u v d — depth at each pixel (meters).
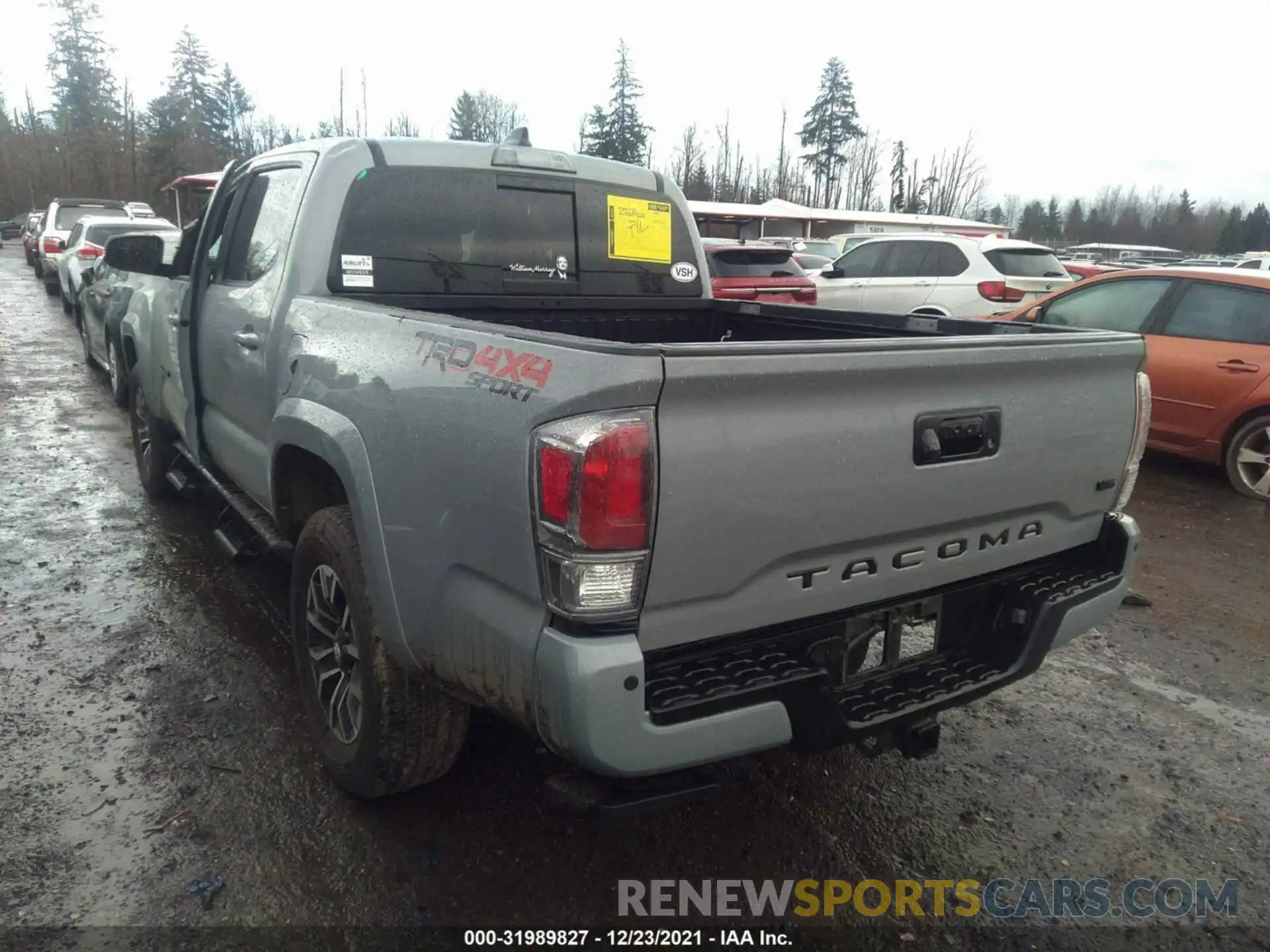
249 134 66.69
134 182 60.06
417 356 2.46
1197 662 4.23
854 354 2.17
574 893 2.62
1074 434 2.73
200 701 3.52
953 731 3.57
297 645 3.17
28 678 3.64
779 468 2.12
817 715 2.26
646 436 1.92
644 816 2.97
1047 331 3.12
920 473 2.37
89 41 64.31
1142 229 77.62
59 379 9.90
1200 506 6.67
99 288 9.27
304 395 2.98
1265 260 27.64
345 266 3.36
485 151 3.67
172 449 5.56
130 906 2.48
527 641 2.04
